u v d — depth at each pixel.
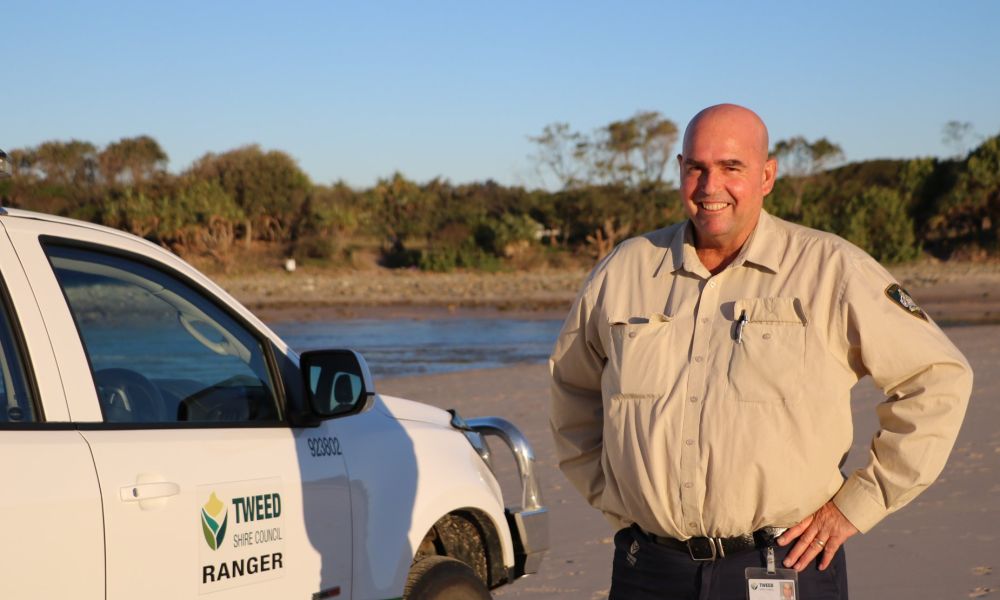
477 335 32.66
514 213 82.75
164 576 2.83
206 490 2.97
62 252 2.89
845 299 2.87
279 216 74.00
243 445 3.17
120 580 2.71
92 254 2.98
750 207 3.02
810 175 88.62
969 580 5.68
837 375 2.90
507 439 4.54
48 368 2.70
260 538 3.13
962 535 6.57
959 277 54.59
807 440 2.86
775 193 75.06
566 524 7.47
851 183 84.12
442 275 67.94
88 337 3.07
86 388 2.78
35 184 79.56
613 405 3.08
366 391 3.34
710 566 2.99
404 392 16.38
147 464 2.84
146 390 3.05
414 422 4.06
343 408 3.35
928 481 2.86
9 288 2.67
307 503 3.32
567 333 3.31
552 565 6.45
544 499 8.30
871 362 2.87
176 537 2.86
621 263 3.22
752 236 3.03
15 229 2.77
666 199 79.75
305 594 3.29
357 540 3.53
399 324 37.84
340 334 33.31
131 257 3.09
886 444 2.89
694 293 3.05
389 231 75.94
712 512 2.92
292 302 50.00
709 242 3.08
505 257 73.44
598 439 3.38
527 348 27.72
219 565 2.99
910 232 64.62
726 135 2.98
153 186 75.94
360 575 3.53
